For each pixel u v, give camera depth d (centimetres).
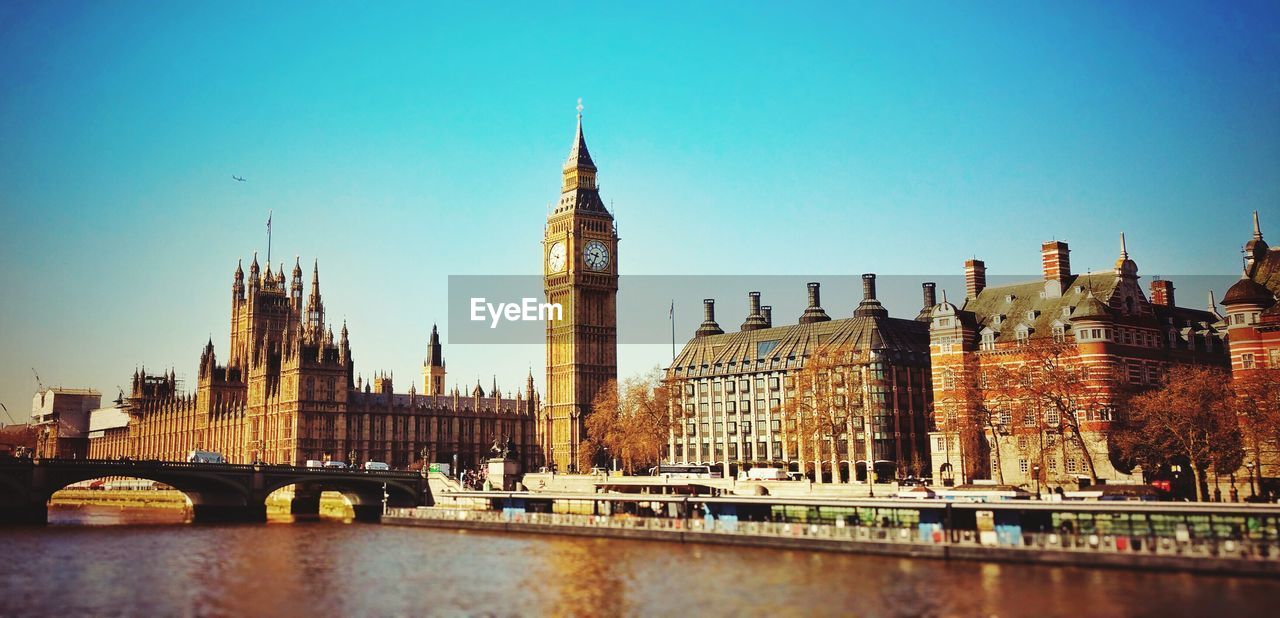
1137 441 14262
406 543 14400
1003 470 16362
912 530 11356
